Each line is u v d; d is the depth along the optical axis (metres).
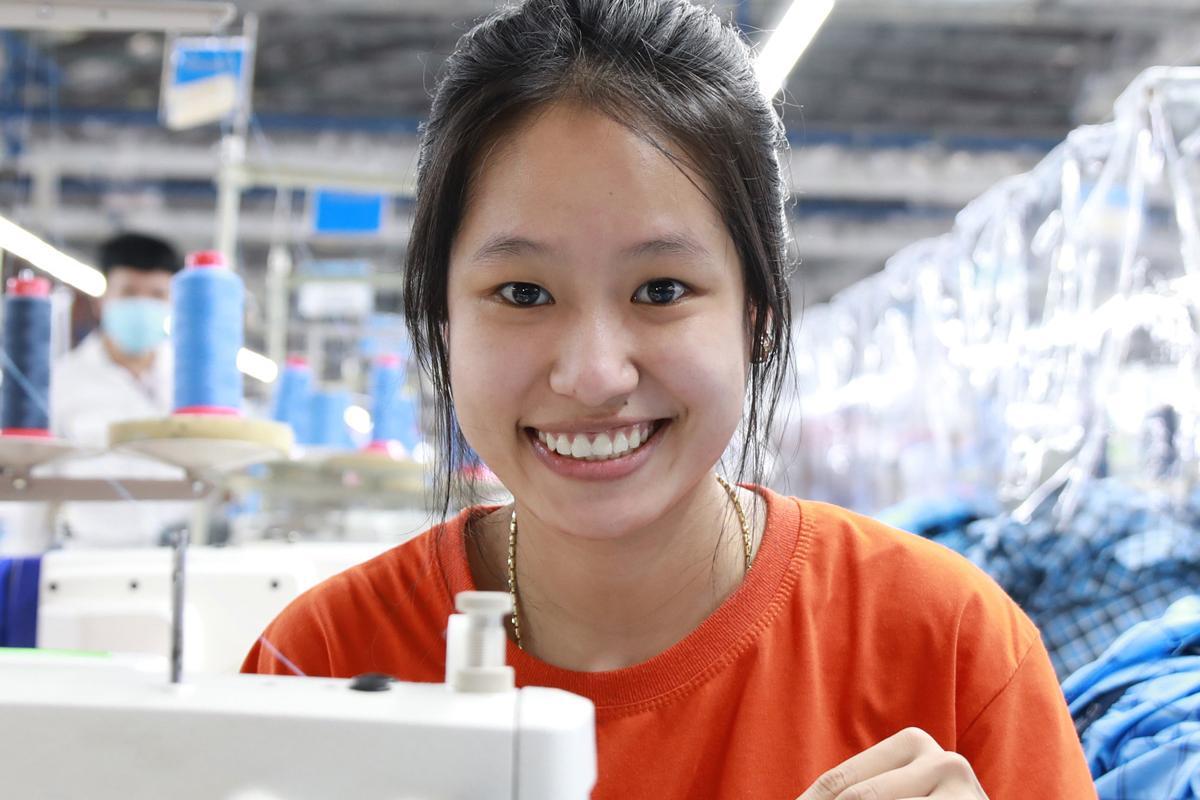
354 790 0.52
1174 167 1.65
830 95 6.21
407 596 0.89
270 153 6.33
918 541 0.90
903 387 3.37
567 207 0.66
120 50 5.88
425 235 0.79
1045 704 0.81
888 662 0.82
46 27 1.42
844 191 6.77
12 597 1.16
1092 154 1.99
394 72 6.24
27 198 6.05
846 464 4.04
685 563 0.81
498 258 0.68
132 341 2.72
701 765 0.78
